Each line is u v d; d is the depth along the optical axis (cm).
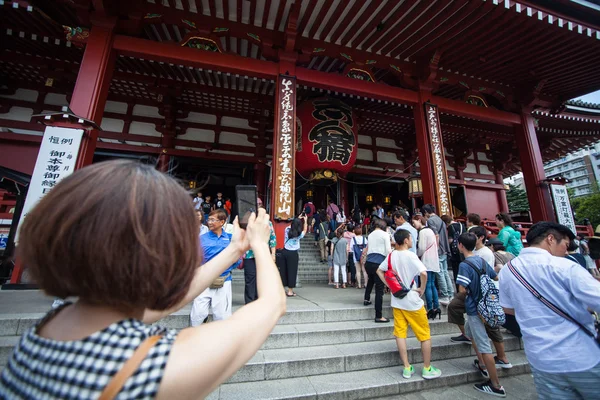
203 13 660
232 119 1152
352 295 588
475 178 1409
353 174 1300
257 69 678
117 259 57
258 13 671
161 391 53
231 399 275
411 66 812
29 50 814
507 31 673
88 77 553
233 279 737
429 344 332
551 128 1076
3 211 673
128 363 53
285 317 419
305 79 709
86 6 572
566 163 5091
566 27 639
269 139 1167
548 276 194
